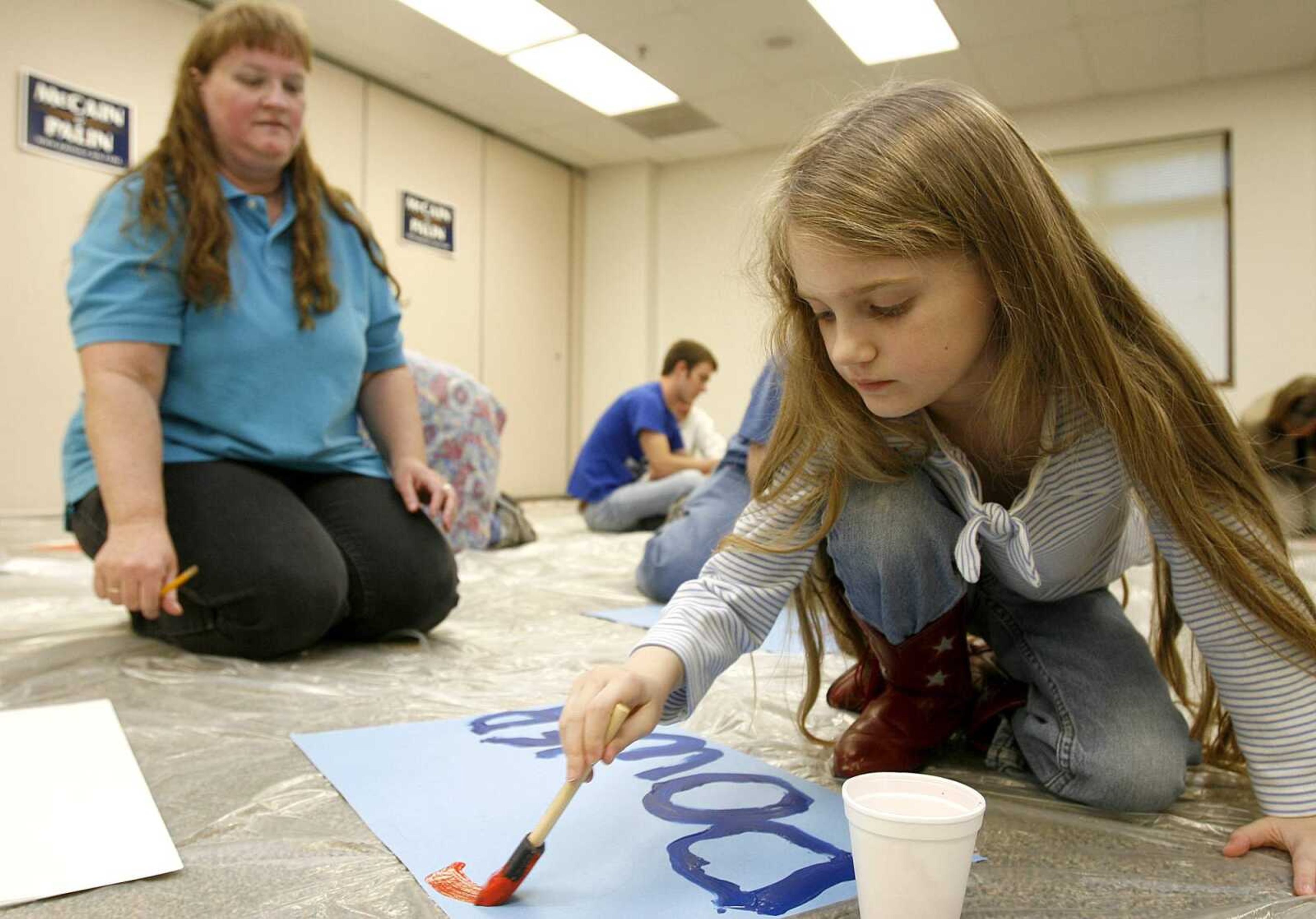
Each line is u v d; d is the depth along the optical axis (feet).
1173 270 17.03
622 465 12.21
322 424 5.03
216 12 4.76
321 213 5.18
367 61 16.69
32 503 12.67
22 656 4.39
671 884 2.15
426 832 2.44
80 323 4.39
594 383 22.62
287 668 4.39
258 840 2.41
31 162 12.57
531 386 21.36
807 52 15.90
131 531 4.04
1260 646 2.42
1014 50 15.60
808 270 2.17
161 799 2.68
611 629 5.44
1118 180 17.39
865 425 2.66
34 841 2.35
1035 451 2.57
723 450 14.17
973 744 3.34
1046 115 17.85
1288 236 16.28
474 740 3.25
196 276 4.50
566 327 22.30
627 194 22.12
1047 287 2.26
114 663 4.32
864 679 3.54
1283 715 2.39
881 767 2.98
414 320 18.52
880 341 2.16
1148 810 2.71
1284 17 14.37
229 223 4.64
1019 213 2.21
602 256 22.47
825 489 2.77
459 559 8.58
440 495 5.12
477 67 16.94
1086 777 2.72
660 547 6.41
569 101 18.37
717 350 21.42
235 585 4.33
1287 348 16.31
